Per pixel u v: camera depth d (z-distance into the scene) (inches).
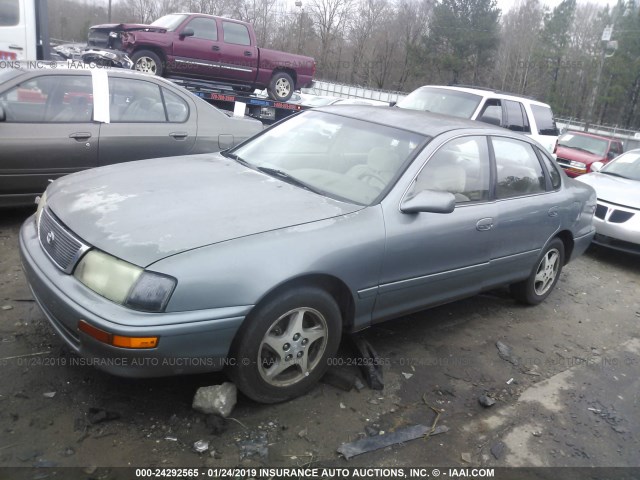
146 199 124.9
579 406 144.3
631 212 281.1
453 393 140.9
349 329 137.0
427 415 130.0
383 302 139.4
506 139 180.2
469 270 161.0
